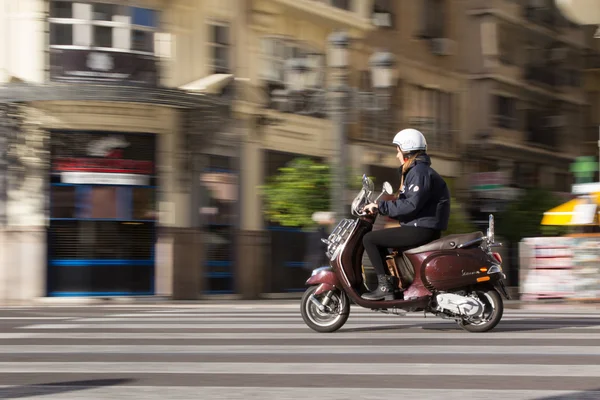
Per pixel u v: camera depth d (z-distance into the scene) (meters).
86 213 24.20
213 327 10.55
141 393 5.74
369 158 31.52
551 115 42.59
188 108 24.55
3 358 7.63
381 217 9.81
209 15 26.09
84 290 24.16
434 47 35.44
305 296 9.67
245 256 26.80
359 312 12.29
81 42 24.09
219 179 26.19
